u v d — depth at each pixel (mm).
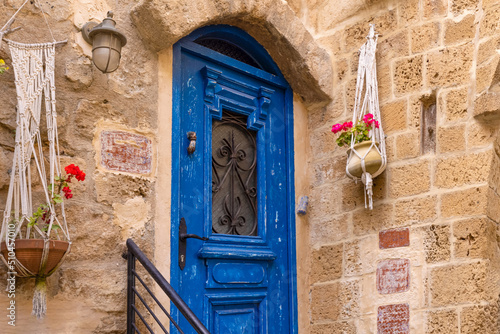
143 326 2906
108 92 3010
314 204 4031
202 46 3627
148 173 3104
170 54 3373
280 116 4090
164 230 3129
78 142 2854
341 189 3869
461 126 3332
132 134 3070
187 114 3494
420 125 3512
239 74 3875
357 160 3475
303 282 3912
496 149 3221
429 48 3562
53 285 2625
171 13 3166
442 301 3201
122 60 3102
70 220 2738
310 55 3936
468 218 3191
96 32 2736
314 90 4039
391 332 3395
